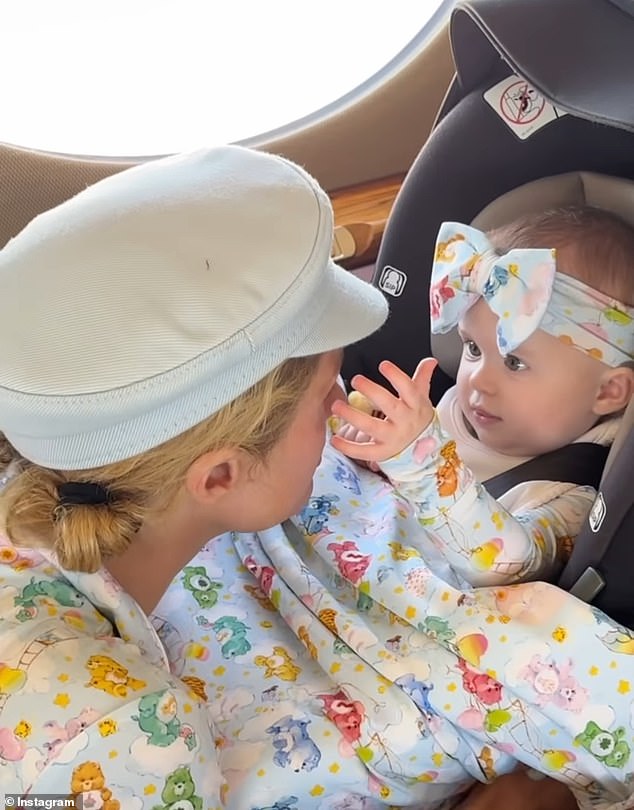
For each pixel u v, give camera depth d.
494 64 1.00
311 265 0.61
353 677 0.81
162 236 0.60
